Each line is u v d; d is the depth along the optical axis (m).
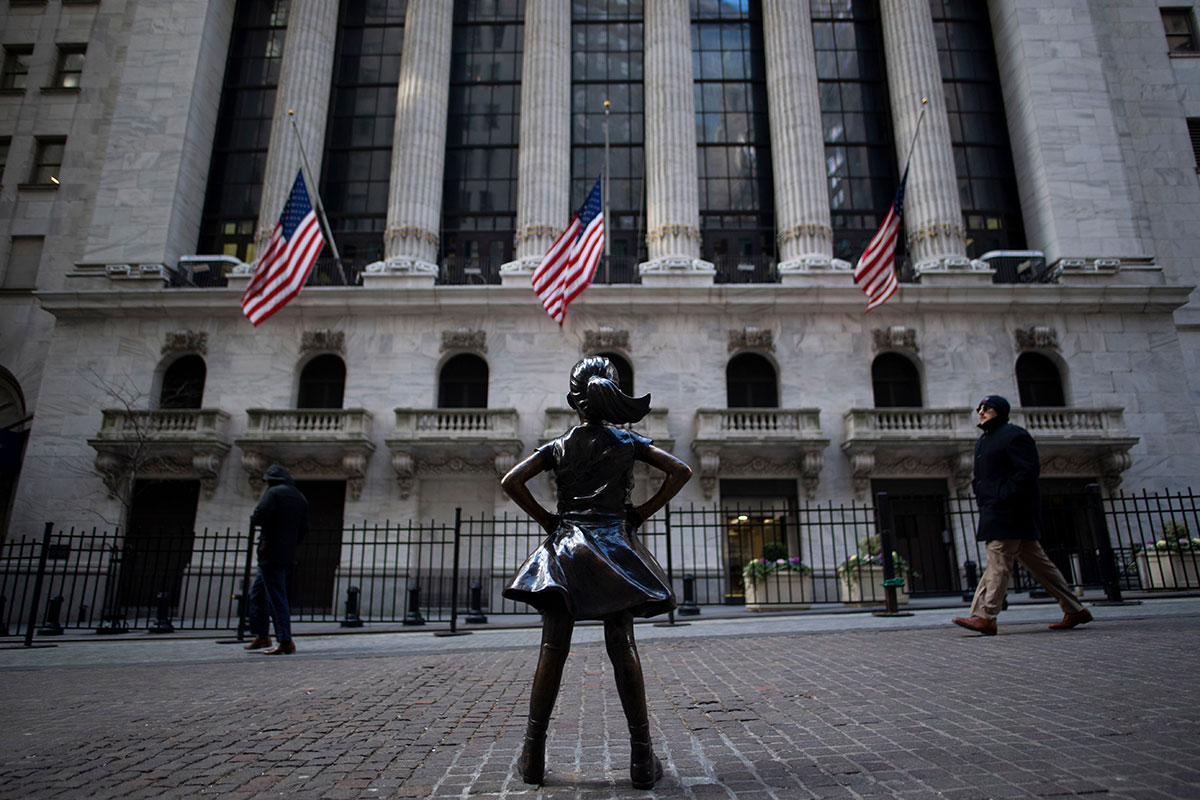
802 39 26.61
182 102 26.55
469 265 26.33
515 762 3.46
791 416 22.84
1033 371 24.41
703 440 22.12
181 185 26.05
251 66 29.05
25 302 26.45
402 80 26.56
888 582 11.25
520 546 22.00
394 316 24.39
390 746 3.91
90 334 24.27
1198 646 6.00
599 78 28.38
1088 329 24.09
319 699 5.53
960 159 27.72
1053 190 25.39
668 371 23.80
